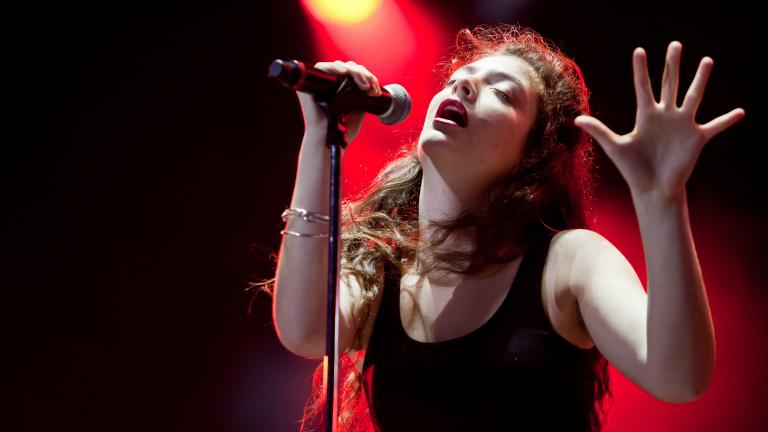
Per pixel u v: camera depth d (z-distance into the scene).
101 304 7.65
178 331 7.57
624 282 2.41
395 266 2.92
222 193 7.73
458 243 2.86
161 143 7.81
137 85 7.87
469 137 2.82
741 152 6.95
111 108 7.89
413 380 2.66
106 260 7.71
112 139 7.86
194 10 7.81
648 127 2.07
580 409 2.58
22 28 7.89
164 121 7.82
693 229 7.05
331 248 2.33
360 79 2.43
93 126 7.89
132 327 7.60
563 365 2.55
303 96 2.73
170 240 7.71
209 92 7.80
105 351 7.58
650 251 2.10
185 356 7.52
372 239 3.00
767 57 6.68
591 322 2.44
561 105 3.07
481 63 3.04
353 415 3.14
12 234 7.77
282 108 7.77
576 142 3.16
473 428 2.55
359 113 2.73
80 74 7.90
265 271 7.59
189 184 7.77
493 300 2.67
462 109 2.85
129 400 7.49
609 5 6.83
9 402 7.50
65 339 7.61
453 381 2.59
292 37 7.55
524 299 2.61
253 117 7.77
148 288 7.64
